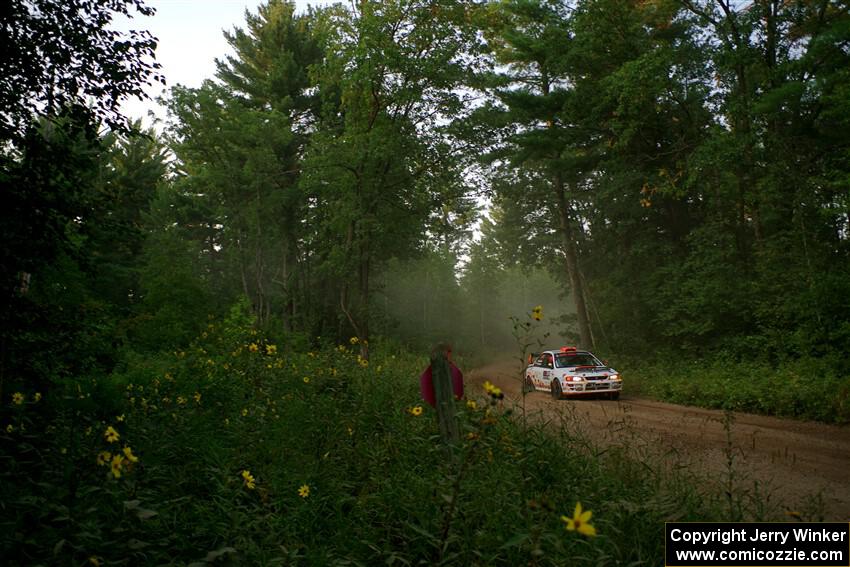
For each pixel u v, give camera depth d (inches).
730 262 911.0
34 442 211.5
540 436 247.8
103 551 132.3
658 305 1022.4
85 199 263.4
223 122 1406.3
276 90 1640.0
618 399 669.9
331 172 1013.2
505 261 1567.4
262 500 177.0
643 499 190.4
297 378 394.3
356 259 1037.8
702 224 995.9
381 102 1023.6
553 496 187.0
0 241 228.2
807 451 346.9
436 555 152.6
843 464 312.7
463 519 160.4
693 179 857.5
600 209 1179.3
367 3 959.6
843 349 658.2
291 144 1605.6
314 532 171.8
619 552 149.3
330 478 208.5
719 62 816.3
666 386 698.8
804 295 706.8
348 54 959.0
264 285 1814.7
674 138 991.6
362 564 146.9
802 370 636.7
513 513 165.0
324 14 979.3
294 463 222.7
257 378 394.0
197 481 204.4
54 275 289.0
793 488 266.2
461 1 971.9
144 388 345.7
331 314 1455.5
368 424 289.1
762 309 782.5
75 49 238.5
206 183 1469.0
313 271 1620.3
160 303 834.2
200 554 146.9
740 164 814.5
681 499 197.6
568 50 1007.6
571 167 1084.5
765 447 359.9
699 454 335.3
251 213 1444.4
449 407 225.3
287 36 1688.0
